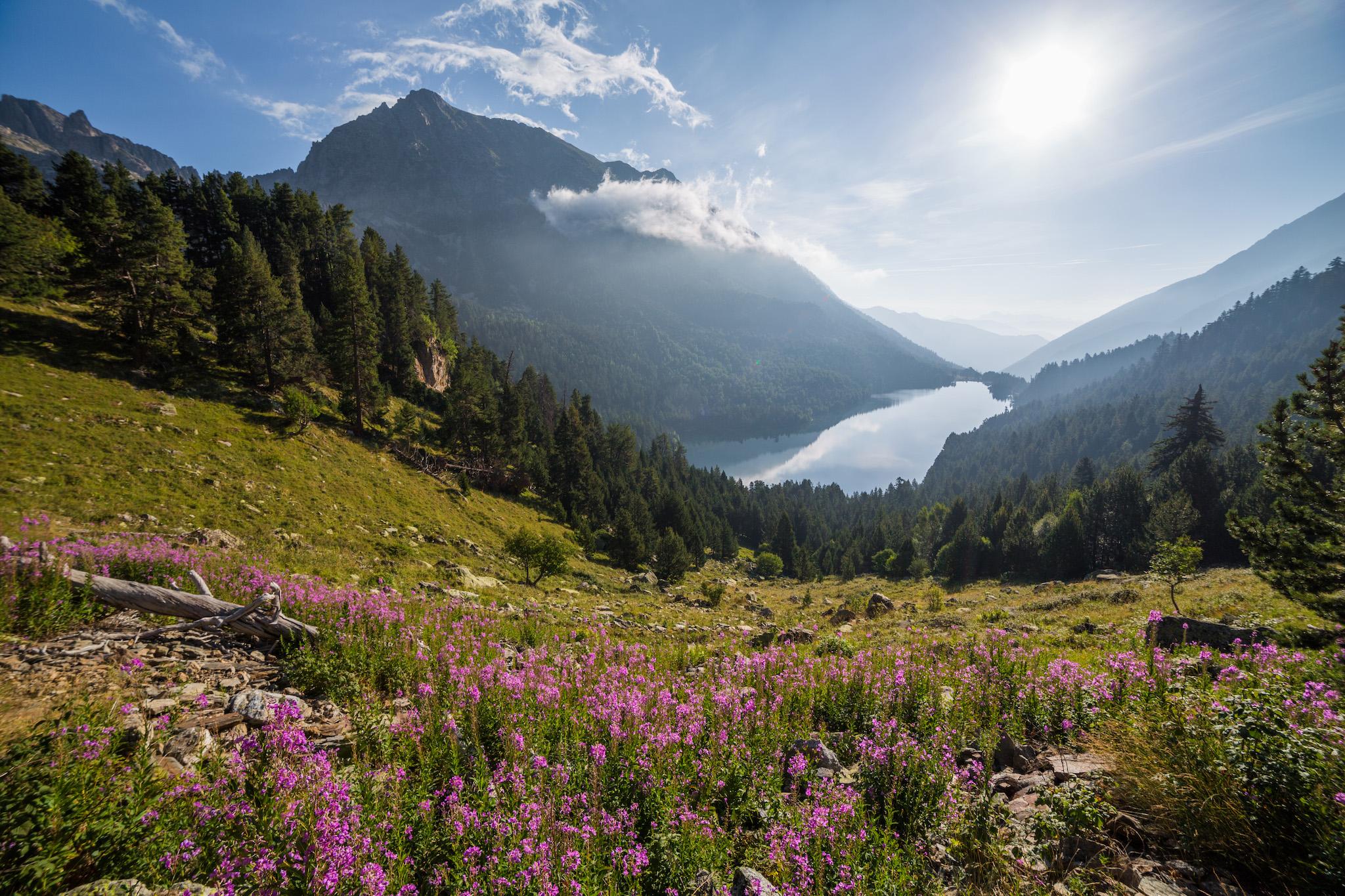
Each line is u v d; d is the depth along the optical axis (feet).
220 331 168.66
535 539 124.88
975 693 27.48
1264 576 44.47
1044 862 15.31
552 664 30.12
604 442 383.86
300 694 24.59
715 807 17.76
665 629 73.36
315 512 122.72
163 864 11.84
